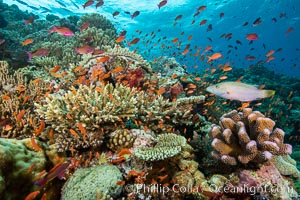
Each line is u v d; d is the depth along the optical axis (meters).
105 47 1.63
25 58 1.60
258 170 0.63
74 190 0.57
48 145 0.72
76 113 0.72
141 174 0.63
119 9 6.83
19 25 2.84
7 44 1.94
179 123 0.96
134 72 1.14
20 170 0.57
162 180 0.70
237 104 2.05
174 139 0.76
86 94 0.80
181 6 7.07
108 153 0.73
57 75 1.05
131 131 0.76
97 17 2.70
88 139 0.71
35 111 0.83
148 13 7.32
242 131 0.60
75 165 0.69
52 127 0.75
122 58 1.17
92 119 0.70
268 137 0.60
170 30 8.83
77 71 1.14
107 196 0.54
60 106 0.77
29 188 0.58
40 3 5.85
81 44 1.91
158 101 0.93
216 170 0.73
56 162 0.68
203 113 1.34
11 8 3.40
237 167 0.66
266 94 0.51
